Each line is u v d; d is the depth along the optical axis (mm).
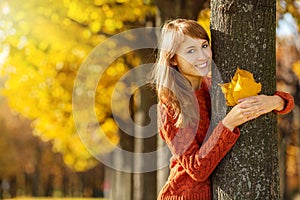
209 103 4465
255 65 4160
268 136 4156
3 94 12852
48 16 10211
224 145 4062
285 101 4180
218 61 4273
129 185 14305
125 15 9992
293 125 20125
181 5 9609
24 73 11727
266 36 4199
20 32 10453
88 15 9883
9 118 36531
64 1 9977
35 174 37500
